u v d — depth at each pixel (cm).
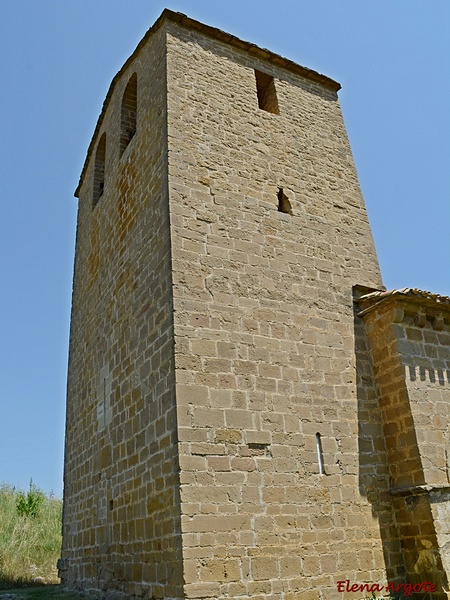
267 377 967
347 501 953
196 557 772
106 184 1489
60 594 1171
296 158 1293
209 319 955
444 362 1120
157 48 1282
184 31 1288
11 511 2278
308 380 1015
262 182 1190
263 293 1048
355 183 1369
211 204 1080
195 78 1230
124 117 1461
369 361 1119
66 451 1483
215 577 775
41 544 1966
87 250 1591
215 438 863
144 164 1197
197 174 1097
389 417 1059
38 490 2580
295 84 1440
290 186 1236
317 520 905
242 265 1050
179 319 923
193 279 976
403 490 984
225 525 813
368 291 1214
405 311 1112
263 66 1398
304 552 868
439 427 1040
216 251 1031
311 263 1157
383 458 1037
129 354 1089
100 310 1341
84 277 1573
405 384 1045
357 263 1238
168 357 912
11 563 1723
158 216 1064
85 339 1445
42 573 1711
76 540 1273
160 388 923
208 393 891
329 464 963
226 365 932
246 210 1123
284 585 827
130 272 1163
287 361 1008
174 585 775
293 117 1366
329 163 1351
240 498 845
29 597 1170
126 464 1016
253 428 908
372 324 1140
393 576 943
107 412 1167
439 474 991
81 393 1408
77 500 1307
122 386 1099
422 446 998
